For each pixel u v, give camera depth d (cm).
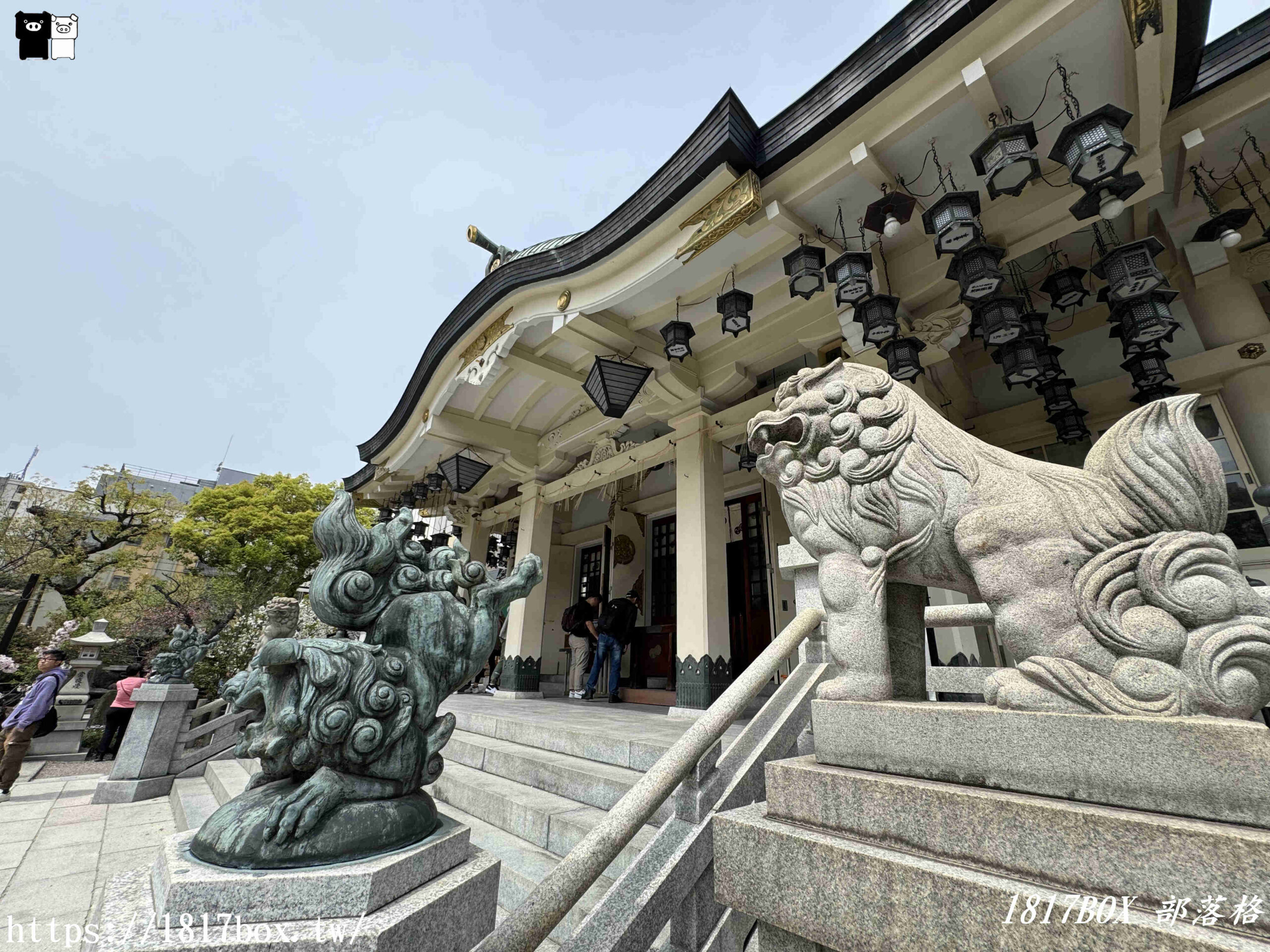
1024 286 533
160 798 497
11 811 452
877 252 449
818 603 272
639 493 972
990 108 324
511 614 848
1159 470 117
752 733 224
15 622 1125
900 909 101
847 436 158
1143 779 94
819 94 368
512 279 553
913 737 121
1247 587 108
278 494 1667
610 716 518
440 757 159
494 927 151
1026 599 121
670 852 180
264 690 147
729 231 404
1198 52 319
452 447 827
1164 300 358
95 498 1577
